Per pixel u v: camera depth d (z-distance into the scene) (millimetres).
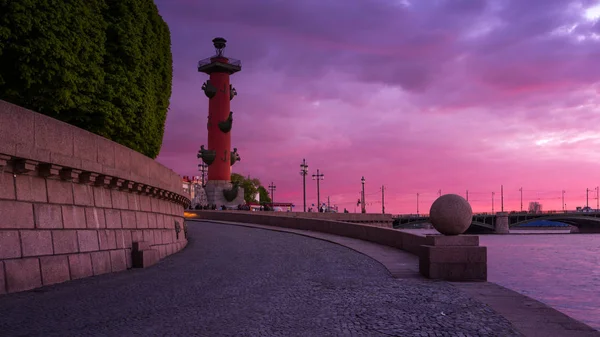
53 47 16781
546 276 52469
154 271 17047
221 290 12719
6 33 15398
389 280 14508
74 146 14828
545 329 8266
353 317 9328
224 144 86625
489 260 75188
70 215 14984
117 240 17984
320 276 15578
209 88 86188
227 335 7918
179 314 9609
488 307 10219
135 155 19922
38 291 12320
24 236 12805
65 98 18047
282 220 42875
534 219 178125
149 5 26156
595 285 45219
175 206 28234
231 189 85625
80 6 18219
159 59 27438
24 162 12641
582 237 169500
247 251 24234
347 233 32125
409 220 157000
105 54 22344
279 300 11234
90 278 14961
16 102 17984
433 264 14602
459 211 14656
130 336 7844
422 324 8703
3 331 8148
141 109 24750
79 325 8609
